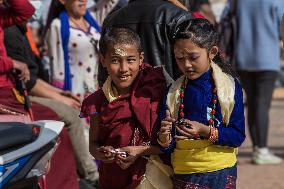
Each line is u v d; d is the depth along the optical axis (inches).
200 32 272.1
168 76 293.3
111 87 291.0
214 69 277.4
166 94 283.9
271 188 529.3
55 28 494.3
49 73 499.2
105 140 294.0
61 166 422.3
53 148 309.4
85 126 484.1
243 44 624.1
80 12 495.2
